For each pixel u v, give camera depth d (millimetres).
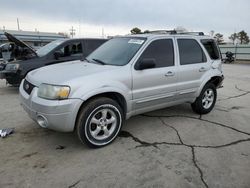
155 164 3158
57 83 3201
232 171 3029
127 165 3121
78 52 7457
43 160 3201
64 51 7227
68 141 3777
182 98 4742
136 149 3570
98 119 3537
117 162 3189
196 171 3016
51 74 3553
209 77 5074
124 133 4168
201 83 4961
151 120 4852
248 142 3906
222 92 7930
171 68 4355
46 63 6840
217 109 5777
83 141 3428
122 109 3857
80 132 3367
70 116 3205
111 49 4441
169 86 4352
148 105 4164
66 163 3141
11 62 6801
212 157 3371
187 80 4684
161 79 4188
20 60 6750
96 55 4547
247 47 26703
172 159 3297
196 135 4141
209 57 5191
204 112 5270
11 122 4543
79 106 3242
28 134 4004
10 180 2758
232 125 4672
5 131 4031
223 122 4832
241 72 14266
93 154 3395
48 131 4133
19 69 6523
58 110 3121
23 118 4773
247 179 2873
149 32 5078
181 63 4574
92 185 2703
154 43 4215
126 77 3707
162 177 2877
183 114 5285
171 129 4391
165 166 3115
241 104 6320
